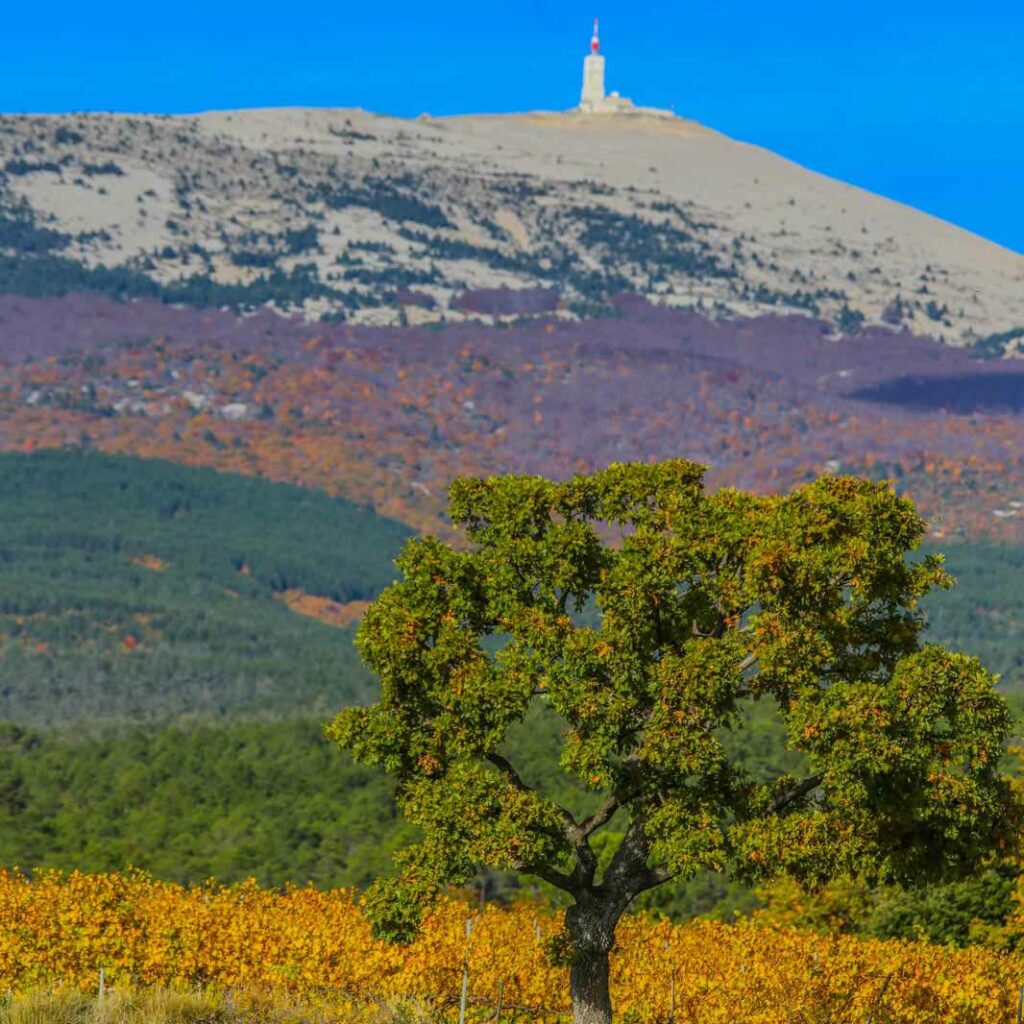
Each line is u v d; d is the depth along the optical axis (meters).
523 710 78.69
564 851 78.75
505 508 82.81
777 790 79.69
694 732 75.94
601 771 77.75
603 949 81.62
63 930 105.56
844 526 79.00
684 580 79.31
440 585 81.75
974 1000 104.56
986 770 77.50
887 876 79.12
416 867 79.00
